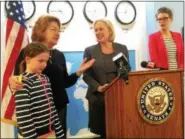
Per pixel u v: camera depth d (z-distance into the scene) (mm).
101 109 2420
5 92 2168
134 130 1922
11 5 2279
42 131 1755
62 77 2180
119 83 1897
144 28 3578
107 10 3424
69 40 3268
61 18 3213
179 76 2002
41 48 1758
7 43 2230
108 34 2453
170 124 1997
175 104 2000
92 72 2422
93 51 2447
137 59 3555
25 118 1629
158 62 2807
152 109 1937
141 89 1901
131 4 3516
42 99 1752
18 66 1897
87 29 3342
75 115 3322
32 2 3057
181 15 3447
